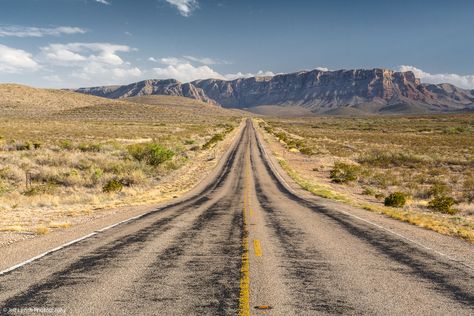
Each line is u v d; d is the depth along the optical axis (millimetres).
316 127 149875
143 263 7926
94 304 5715
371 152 56406
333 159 50562
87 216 15070
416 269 7781
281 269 7582
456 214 19484
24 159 34344
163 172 36188
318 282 6820
